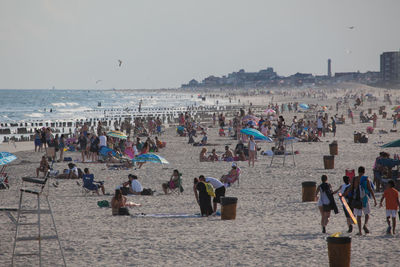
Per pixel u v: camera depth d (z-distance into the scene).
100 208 50.31
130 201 54.09
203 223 41.94
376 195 53.00
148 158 63.41
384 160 54.69
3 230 39.91
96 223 42.59
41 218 45.06
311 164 78.94
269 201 51.72
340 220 41.66
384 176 54.44
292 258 29.88
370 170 72.31
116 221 43.44
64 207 50.94
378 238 34.50
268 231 37.84
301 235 36.09
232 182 61.44
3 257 31.50
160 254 31.61
